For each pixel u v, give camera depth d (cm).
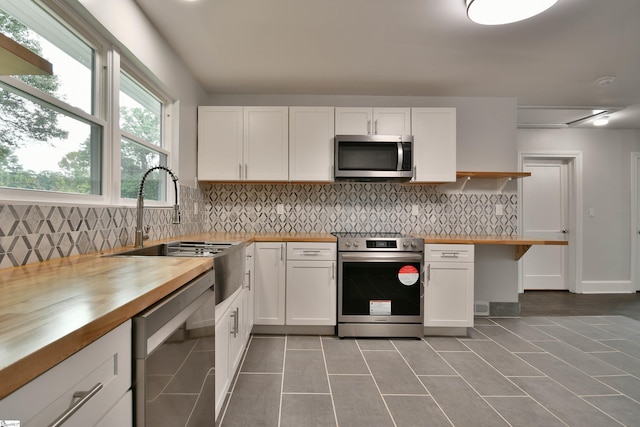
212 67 268
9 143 114
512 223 337
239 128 296
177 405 91
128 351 70
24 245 114
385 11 194
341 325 270
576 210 444
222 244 218
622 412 169
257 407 170
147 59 199
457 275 274
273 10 192
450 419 162
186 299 98
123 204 183
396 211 334
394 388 191
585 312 353
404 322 271
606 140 448
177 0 183
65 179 142
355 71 275
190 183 279
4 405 41
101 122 163
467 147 335
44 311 62
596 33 215
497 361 229
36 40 127
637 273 453
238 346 199
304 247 272
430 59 253
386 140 286
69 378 52
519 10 177
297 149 296
